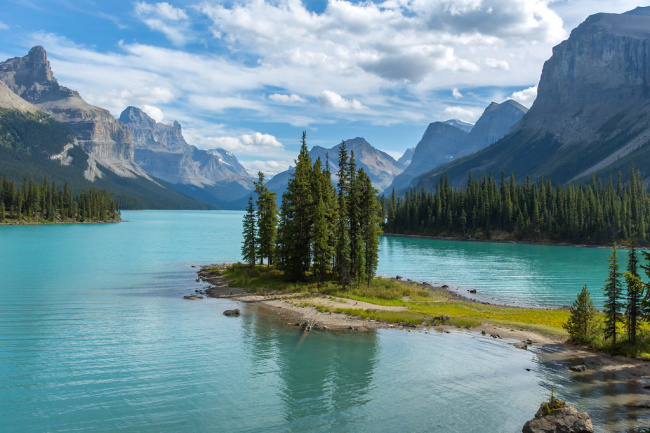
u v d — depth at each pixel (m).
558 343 40.84
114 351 36.66
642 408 25.95
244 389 29.38
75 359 34.56
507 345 39.84
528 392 28.94
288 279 73.12
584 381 30.72
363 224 71.62
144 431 23.50
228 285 71.50
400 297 63.44
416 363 34.84
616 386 29.67
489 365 34.38
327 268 68.94
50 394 27.91
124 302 56.75
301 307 54.62
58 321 46.28
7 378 30.34
